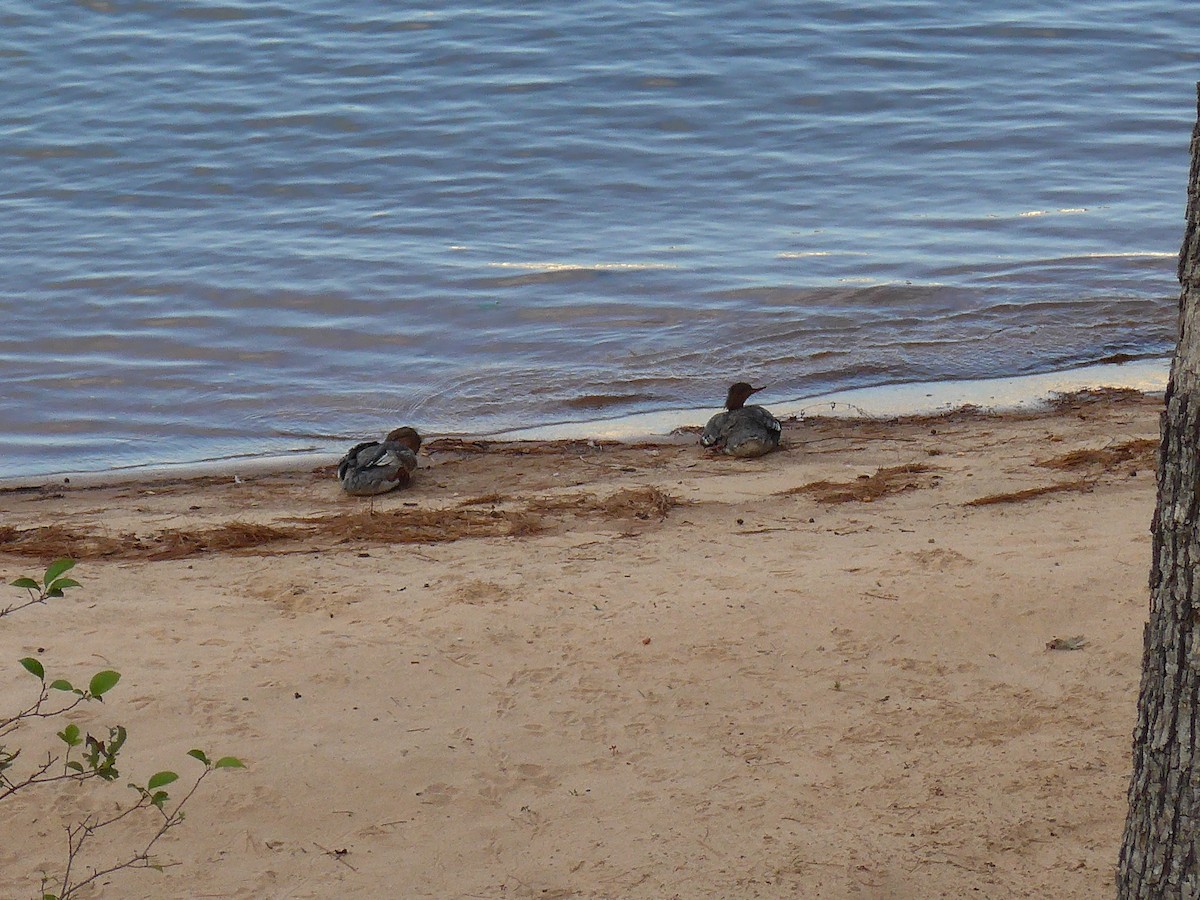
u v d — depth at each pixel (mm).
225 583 11523
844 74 36531
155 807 7980
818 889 7191
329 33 39375
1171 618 5223
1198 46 39406
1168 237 24984
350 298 22312
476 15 40812
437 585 11281
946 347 20250
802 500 14023
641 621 10281
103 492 15719
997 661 9594
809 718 8953
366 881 7418
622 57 37375
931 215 26625
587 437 17516
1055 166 29766
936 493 14008
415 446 16250
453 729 8859
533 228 26000
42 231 25828
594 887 7297
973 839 7602
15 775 8211
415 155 30594
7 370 19625
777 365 19812
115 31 39094
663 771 8398
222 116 33062
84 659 9719
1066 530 12148
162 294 22453
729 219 26578
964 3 42812
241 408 18641
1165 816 5348
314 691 9281
